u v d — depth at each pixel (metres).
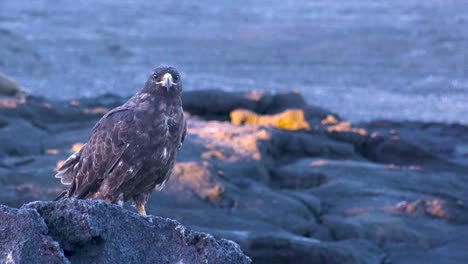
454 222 14.18
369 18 65.88
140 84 32.88
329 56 44.78
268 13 70.25
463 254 12.97
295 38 51.97
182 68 39.59
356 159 18.56
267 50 46.78
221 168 15.27
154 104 8.38
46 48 41.03
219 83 34.72
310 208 14.52
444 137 23.50
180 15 66.44
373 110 29.62
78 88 30.89
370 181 16.00
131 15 64.38
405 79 37.78
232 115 20.89
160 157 8.43
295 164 17.08
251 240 11.89
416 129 24.53
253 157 16.22
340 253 12.13
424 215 14.32
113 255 5.40
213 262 5.54
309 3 79.31
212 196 13.84
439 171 18.75
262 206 13.89
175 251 5.57
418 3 79.12
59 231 5.33
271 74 38.56
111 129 8.39
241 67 40.62
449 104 31.56
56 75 33.81
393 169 16.89
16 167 14.52
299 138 18.31
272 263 11.95
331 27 58.25
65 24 54.69
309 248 12.05
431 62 43.09
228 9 72.38
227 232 12.14
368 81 37.09
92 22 57.53
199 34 53.47
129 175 8.41
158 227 5.59
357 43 49.72
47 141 16.48
